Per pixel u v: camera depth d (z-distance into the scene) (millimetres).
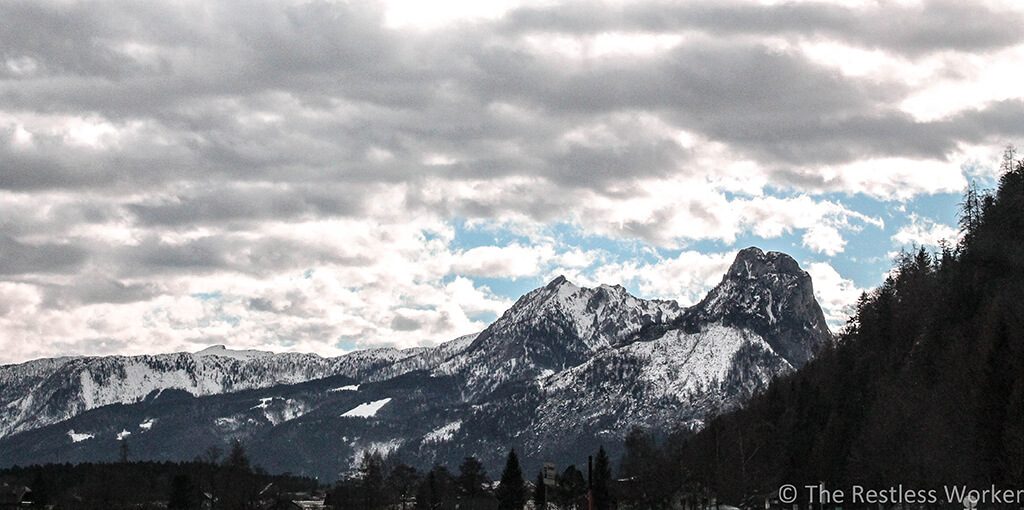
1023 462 193375
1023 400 199625
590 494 182000
